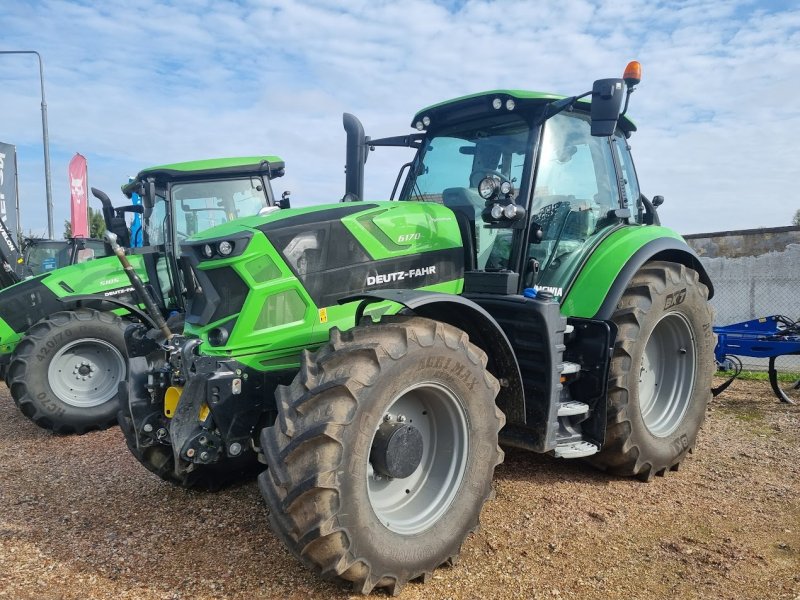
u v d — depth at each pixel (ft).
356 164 14.55
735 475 13.96
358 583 8.58
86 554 10.08
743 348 20.99
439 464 10.06
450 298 9.80
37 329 18.08
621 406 12.84
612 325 12.70
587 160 14.39
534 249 13.10
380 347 8.78
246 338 10.12
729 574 9.57
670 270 13.89
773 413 19.40
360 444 8.41
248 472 13.42
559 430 12.64
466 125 14.06
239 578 9.30
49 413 17.88
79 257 32.48
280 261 10.40
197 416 9.98
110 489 13.17
